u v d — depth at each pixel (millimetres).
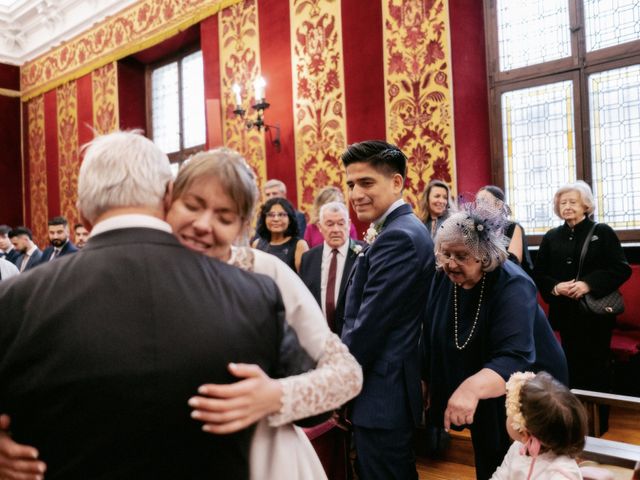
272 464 969
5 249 7719
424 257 1953
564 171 4664
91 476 782
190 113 8172
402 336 1943
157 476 804
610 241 3656
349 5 5488
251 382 853
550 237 3930
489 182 5020
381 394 1907
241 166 1005
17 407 794
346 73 5531
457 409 1736
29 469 791
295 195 6094
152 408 784
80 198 950
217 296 874
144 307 813
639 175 4312
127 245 872
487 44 5035
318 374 979
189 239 980
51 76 9711
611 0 4418
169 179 995
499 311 1932
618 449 1897
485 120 5023
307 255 3639
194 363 810
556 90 4703
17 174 10375
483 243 1877
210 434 853
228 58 6746
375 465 1906
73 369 771
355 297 2080
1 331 807
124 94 8578
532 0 4812
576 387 3686
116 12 8391
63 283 827
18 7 9609
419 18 4938
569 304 3674
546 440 1571
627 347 3855
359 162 2072
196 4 7090
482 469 2070
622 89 4379
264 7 6316
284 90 6141
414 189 5016
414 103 4992
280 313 974
